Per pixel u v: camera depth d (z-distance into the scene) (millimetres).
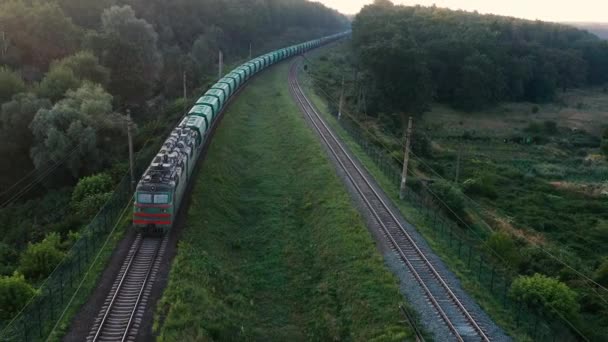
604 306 32406
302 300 30844
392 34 103750
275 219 41062
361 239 34750
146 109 73688
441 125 99250
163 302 25938
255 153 57719
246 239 38156
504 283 31656
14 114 52281
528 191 63719
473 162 75062
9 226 43500
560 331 27062
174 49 98750
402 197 43406
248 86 85688
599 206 58625
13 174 53125
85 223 37031
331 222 38469
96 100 55188
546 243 44094
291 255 35812
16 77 58938
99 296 26734
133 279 28422
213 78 93188
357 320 27125
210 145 53562
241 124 66875
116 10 81062
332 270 32594
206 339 23812
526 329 26484
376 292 28703
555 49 161750
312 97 84188
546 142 96812
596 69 171125
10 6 73250
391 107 88312
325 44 161625
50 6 77812
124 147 56594
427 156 76375
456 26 142375
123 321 24734
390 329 25328
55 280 28250
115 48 71250
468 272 31953
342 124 68375
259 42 148875
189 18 120688
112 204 38844
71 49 75312
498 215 51750
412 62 87625
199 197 40688
